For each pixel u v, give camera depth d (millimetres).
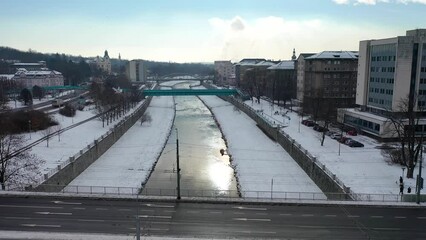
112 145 126688
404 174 79125
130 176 91938
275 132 133125
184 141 136750
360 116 122375
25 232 49875
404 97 109375
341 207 59969
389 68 114812
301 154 98625
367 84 129375
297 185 84625
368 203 60938
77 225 52750
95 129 138500
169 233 50500
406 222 54219
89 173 94438
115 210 58375
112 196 63781
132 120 168375
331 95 171375
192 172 97562
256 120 172000
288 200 62719
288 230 51531
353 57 170875
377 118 112812
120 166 100875
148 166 100938
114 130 131125
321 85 170625
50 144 108750
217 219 55281
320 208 59656
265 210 58875
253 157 109312
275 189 81062
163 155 116000
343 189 68375
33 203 60875
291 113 173250
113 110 161375
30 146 104500
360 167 84438
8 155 79500
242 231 51219
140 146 125125
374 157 92938
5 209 58281
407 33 114938
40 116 132500
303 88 186625
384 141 108562
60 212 57406
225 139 137000
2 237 48250
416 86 110688
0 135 92562
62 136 120375
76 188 78625
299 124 136500
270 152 115312
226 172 97562
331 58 169375
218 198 63125
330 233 50656
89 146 102625
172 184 87688
